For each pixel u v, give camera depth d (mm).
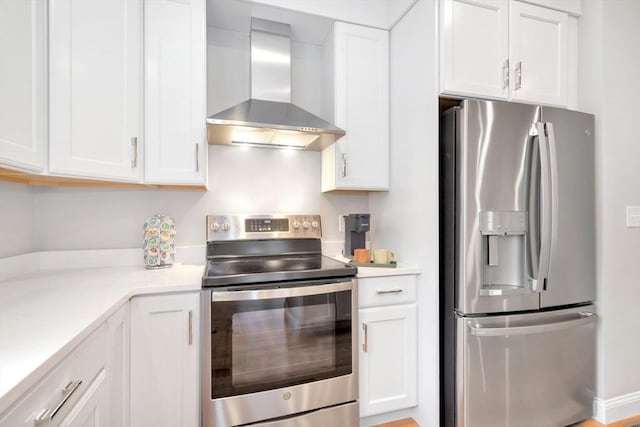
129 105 1488
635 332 1872
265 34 1931
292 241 2049
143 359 1303
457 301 1582
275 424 1445
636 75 1906
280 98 1935
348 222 2098
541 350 1648
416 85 1794
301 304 1493
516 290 1591
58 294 1184
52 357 682
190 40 1646
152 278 1460
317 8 1886
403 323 1750
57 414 731
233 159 2066
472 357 1541
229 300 1373
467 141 1544
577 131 1729
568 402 1706
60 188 1722
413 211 1828
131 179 1503
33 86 1121
